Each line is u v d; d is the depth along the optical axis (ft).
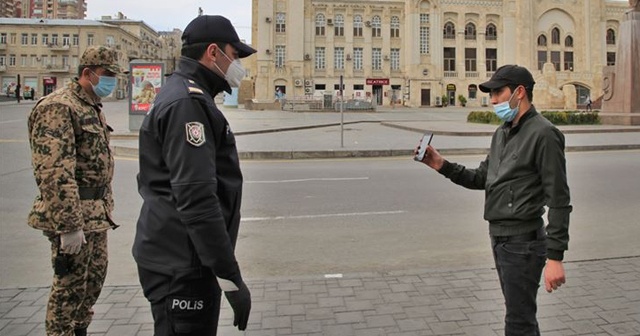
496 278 16.21
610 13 239.09
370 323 13.07
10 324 13.02
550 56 232.94
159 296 7.66
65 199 10.07
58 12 486.79
